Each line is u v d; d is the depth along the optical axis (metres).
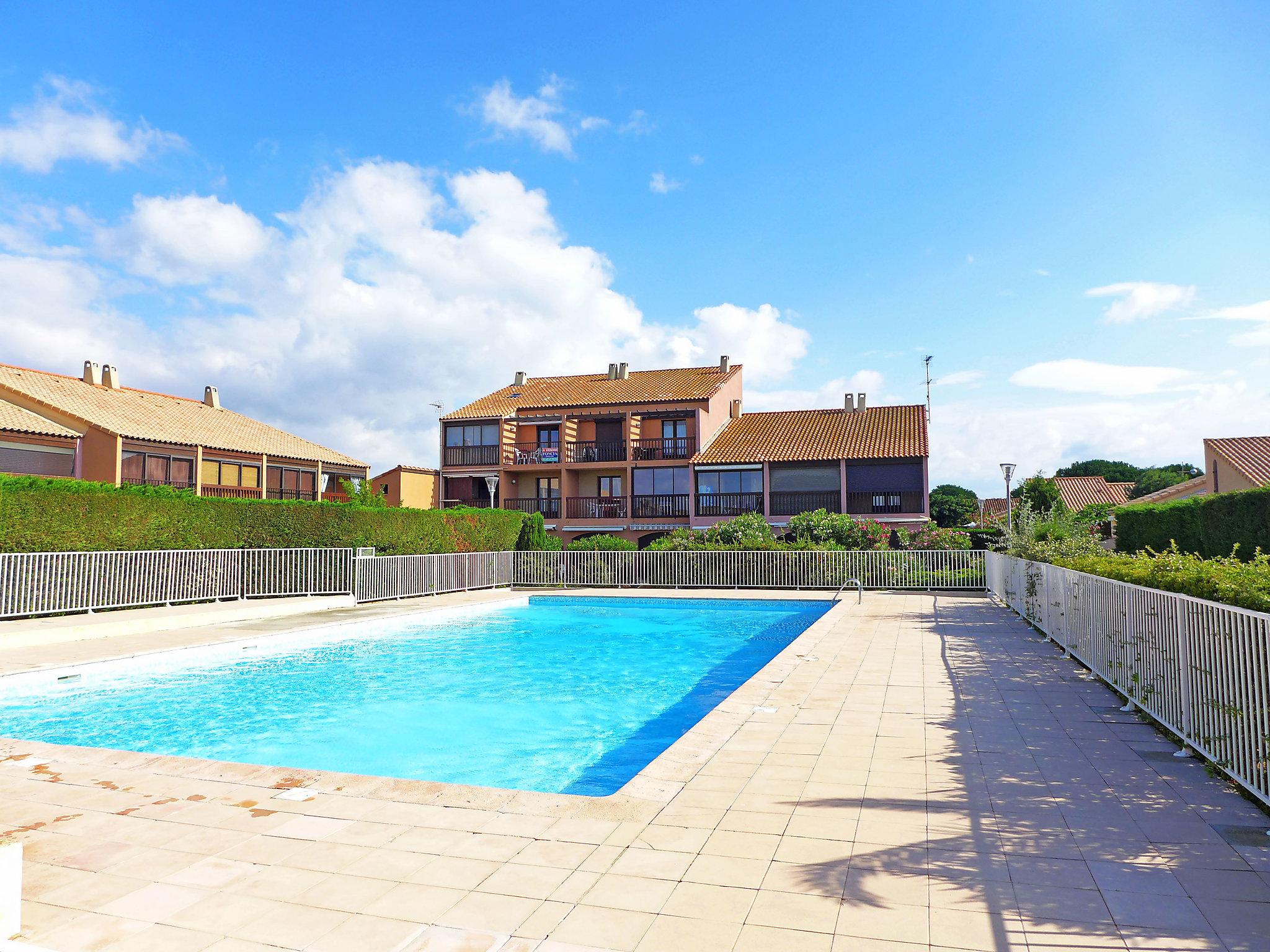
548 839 4.59
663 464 37.94
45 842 4.61
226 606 19.11
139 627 15.47
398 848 4.48
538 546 33.31
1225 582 5.69
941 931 3.40
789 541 29.61
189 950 3.32
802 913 3.60
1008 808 5.02
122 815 5.10
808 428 39.81
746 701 8.52
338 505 23.88
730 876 4.03
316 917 3.62
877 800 5.24
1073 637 11.27
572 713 10.81
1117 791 5.35
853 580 24.86
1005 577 19.84
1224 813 4.89
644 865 4.18
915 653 11.98
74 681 11.86
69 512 17.55
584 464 39.19
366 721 10.27
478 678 13.34
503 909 3.68
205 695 11.77
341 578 22.30
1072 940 3.30
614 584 27.66
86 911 3.70
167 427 35.41
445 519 27.73
